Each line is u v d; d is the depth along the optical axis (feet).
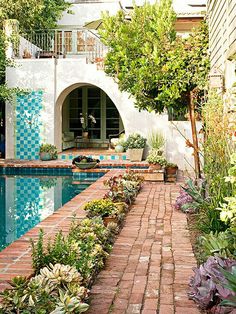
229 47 25.31
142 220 25.03
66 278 12.47
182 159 51.88
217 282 12.07
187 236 21.50
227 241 16.20
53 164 51.39
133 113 55.77
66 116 70.28
